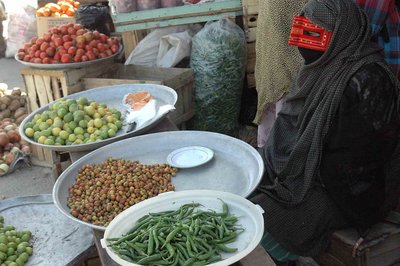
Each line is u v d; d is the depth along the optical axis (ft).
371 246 7.05
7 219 7.72
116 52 13.80
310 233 7.45
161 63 14.03
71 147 8.02
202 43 12.87
